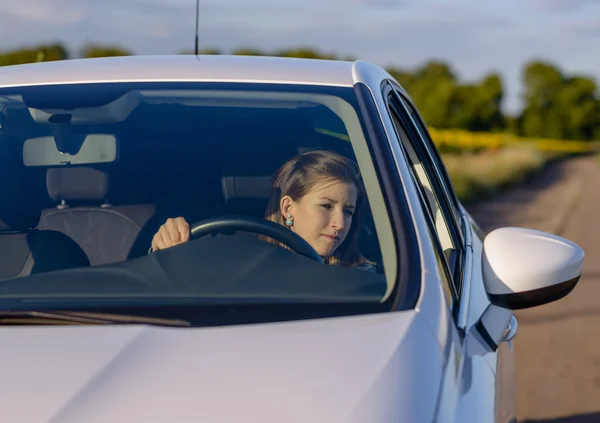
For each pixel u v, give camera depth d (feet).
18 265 7.90
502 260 6.92
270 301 6.22
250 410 5.00
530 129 334.85
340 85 8.21
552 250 6.95
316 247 7.54
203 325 5.88
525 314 23.58
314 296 6.35
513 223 47.60
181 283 6.64
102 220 8.13
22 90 8.45
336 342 5.57
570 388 17.48
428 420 5.11
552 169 118.32
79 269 6.88
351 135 7.63
